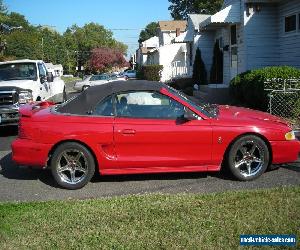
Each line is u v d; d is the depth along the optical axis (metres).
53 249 4.02
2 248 4.09
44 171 7.17
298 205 4.85
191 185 6.06
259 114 6.69
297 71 11.22
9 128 12.32
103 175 6.73
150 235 4.22
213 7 54.31
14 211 5.07
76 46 124.38
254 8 16.12
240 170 6.16
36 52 88.56
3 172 7.20
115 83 6.49
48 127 6.07
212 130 6.04
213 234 4.18
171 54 42.19
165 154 6.08
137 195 5.54
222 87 16.97
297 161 7.10
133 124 6.02
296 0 14.34
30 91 11.34
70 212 4.96
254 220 4.47
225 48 20.14
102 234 4.30
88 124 6.03
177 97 6.18
